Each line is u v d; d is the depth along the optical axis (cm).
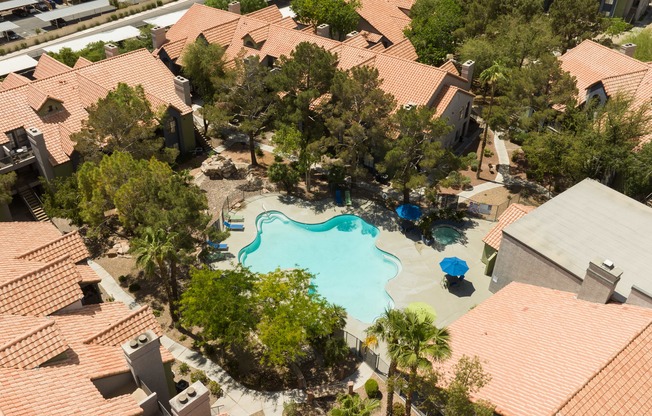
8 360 2741
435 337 2942
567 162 5081
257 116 5994
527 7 7800
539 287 4003
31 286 3222
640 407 2814
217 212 5441
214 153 6347
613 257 3878
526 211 4572
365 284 4762
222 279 3938
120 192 4394
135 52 6525
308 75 5569
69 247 3781
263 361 3700
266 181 5909
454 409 2827
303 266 4944
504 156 6328
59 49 8544
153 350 3019
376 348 4066
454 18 7581
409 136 5062
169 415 2969
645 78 5959
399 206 5275
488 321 3691
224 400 3669
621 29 8456
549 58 5531
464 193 5697
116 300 4441
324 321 3762
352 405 3300
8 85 6291
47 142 5484
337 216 5456
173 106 6009
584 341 3200
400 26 8312
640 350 3031
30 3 10594
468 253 4988
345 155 5244
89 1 11156
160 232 3916
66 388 2736
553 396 2820
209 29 7400
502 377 3095
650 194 5191
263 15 8400
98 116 5069
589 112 5497
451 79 6056
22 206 5581
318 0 8150
